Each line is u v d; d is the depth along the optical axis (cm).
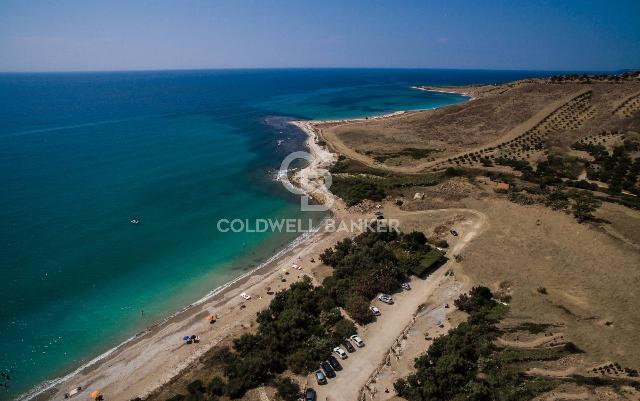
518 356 4675
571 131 12694
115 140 16000
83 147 14725
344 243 7538
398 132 16450
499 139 13638
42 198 9981
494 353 4781
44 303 6253
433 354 4859
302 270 7119
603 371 4422
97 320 5991
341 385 4659
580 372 4431
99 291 6606
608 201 8156
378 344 5275
